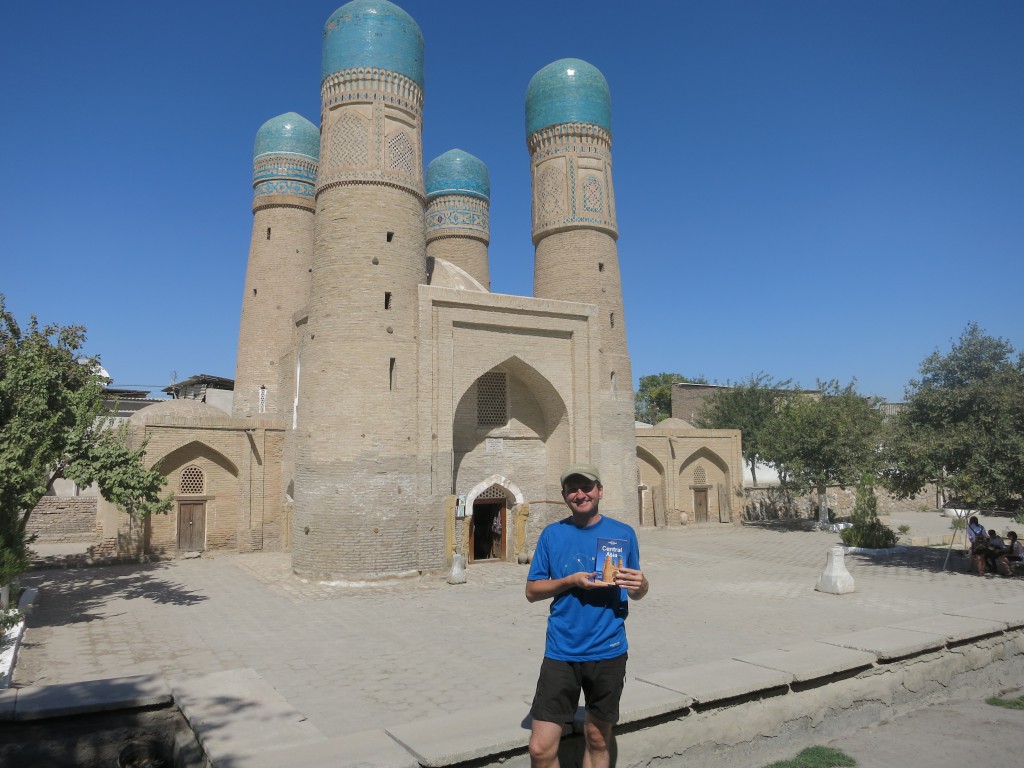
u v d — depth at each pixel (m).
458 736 3.86
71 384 15.34
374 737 3.86
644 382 53.19
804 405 28.64
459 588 14.86
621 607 3.68
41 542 22.67
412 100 17.58
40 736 3.97
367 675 8.31
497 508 19.75
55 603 13.11
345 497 15.51
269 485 20.86
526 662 8.84
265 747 3.69
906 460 15.40
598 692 3.59
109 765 4.09
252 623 11.43
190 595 14.00
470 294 17.83
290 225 24.23
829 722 5.36
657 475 28.69
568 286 21.59
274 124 24.52
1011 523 28.42
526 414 19.95
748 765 4.82
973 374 19.16
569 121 22.12
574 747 3.94
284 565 17.81
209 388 32.94
